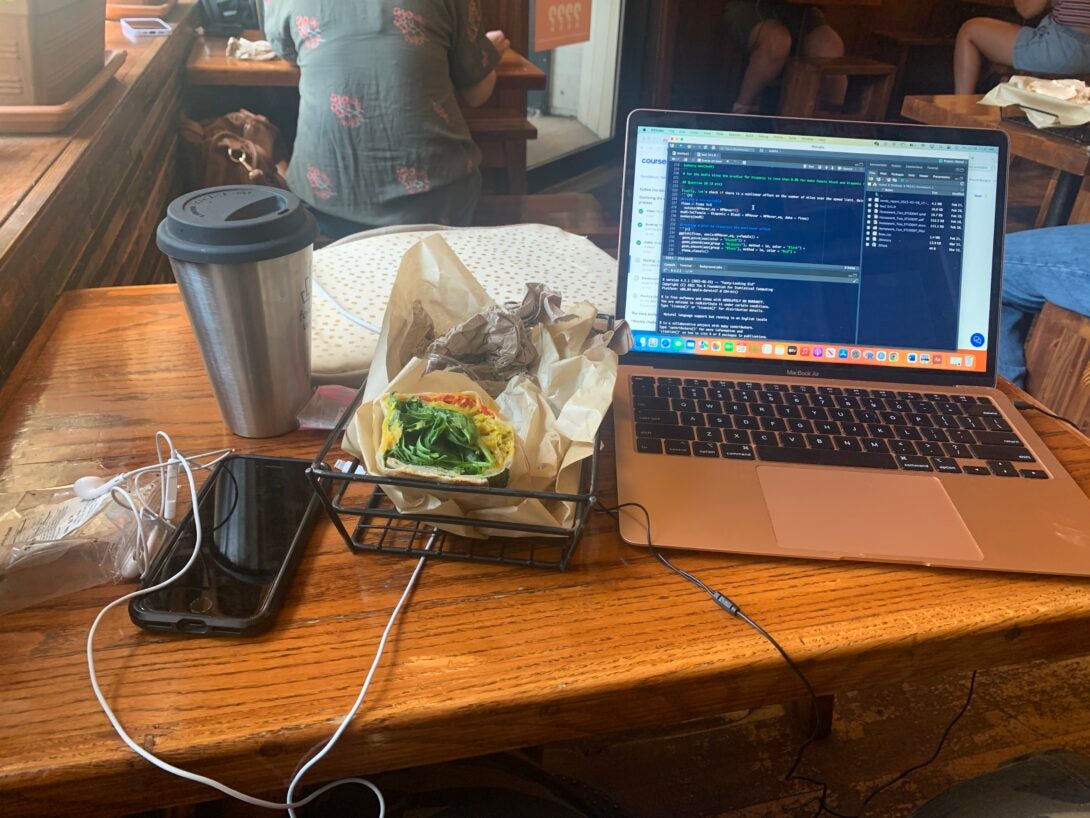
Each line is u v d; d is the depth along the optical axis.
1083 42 3.29
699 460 0.72
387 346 0.65
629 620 0.56
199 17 2.76
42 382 0.80
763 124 0.85
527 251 1.04
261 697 0.50
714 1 4.09
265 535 0.61
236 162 2.15
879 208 0.85
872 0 4.11
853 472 0.71
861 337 0.85
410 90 1.90
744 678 0.55
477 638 0.54
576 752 1.33
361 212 2.02
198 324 0.66
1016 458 0.74
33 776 0.45
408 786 0.77
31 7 1.07
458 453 0.56
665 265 0.85
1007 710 1.42
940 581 0.61
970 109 2.47
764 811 1.25
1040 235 1.87
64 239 1.01
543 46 2.94
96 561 0.58
